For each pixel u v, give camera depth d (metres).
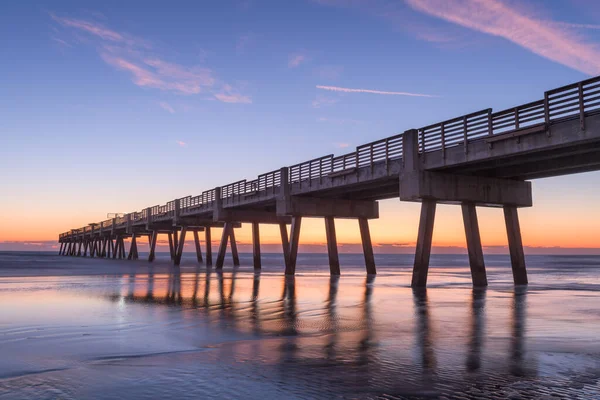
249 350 9.72
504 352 9.38
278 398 6.48
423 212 25.84
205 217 61.75
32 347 10.11
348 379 7.42
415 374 7.68
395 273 46.06
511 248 27.45
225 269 53.38
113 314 15.14
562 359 8.74
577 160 22.81
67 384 7.29
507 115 21.17
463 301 19.06
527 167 25.12
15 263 71.38
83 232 133.38
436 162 24.41
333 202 38.75
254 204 44.81
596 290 25.17
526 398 6.44
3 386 7.21
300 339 10.94
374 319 14.12
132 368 8.24
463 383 7.16
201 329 12.37
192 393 6.76
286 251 49.19
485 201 26.33
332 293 22.58
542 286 27.78
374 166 28.78
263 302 18.69
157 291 23.44
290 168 37.81
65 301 18.80
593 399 6.39
